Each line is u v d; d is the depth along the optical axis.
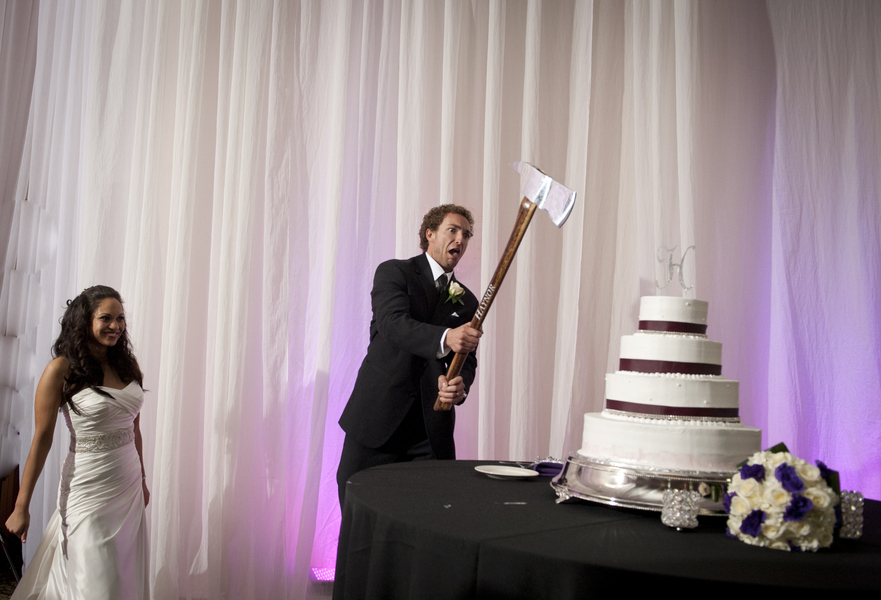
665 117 3.05
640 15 3.05
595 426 1.42
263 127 2.91
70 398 2.14
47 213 2.83
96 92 2.80
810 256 3.04
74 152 2.87
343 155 2.89
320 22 2.98
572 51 3.08
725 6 3.15
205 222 2.87
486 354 2.92
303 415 2.88
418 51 2.98
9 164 2.81
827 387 3.01
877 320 3.02
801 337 3.02
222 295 2.77
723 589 0.92
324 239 2.93
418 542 1.16
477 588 1.07
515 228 1.88
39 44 2.88
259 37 2.88
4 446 2.74
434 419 2.25
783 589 0.90
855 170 3.06
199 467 2.79
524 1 3.09
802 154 3.09
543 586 1.01
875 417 2.97
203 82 2.86
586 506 1.37
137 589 2.22
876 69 3.10
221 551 2.71
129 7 2.84
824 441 3.00
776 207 3.08
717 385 1.38
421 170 2.94
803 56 3.12
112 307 2.19
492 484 1.58
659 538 1.13
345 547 1.51
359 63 3.01
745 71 3.15
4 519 2.82
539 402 2.97
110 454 2.17
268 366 2.80
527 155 2.96
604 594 0.97
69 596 2.06
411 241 2.90
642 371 1.42
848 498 1.19
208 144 2.89
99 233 2.76
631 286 3.04
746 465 1.19
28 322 2.79
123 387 2.24
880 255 3.03
